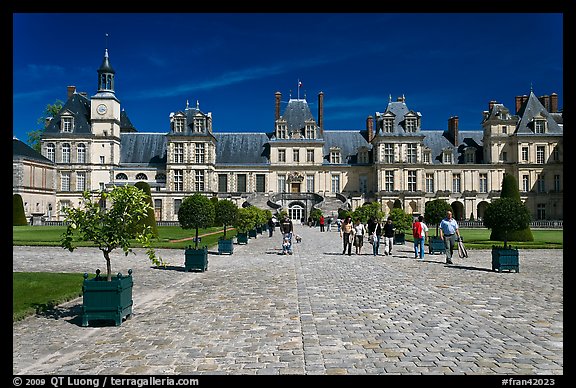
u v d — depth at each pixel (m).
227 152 84.88
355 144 87.75
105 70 79.56
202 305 12.56
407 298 13.27
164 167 80.06
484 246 29.22
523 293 14.00
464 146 84.38
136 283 16.36
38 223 64.88
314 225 73.00
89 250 27.83
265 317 11.07
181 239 36.12
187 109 81.88
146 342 9.18
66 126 77.88
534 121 79.50
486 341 8.99
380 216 43.91
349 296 13.62
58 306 12.58
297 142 83.50
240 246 33.41
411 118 80.94
